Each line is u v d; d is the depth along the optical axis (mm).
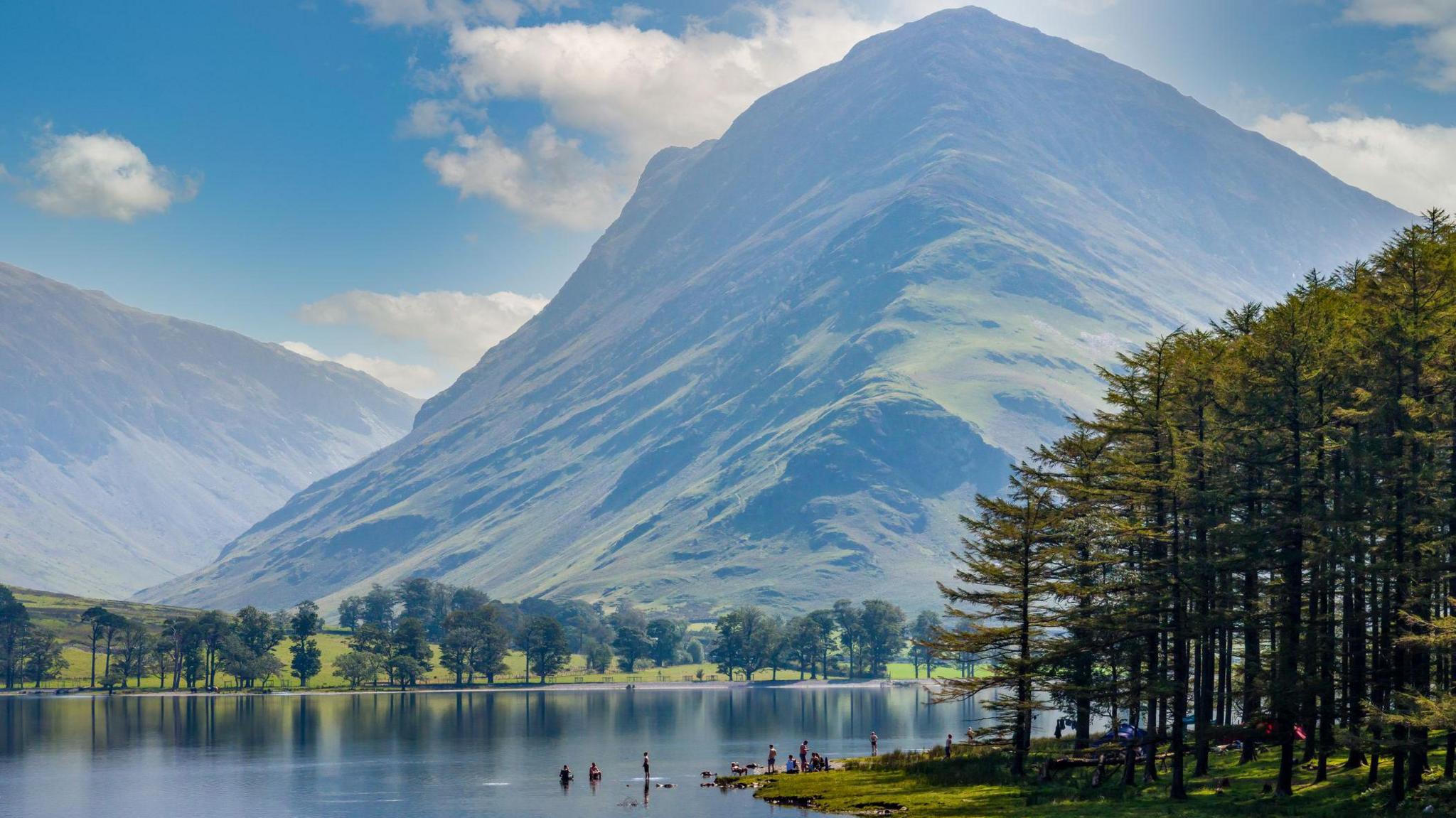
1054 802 101125
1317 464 93562
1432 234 93688
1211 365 102938
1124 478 101438
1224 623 94375
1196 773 104750
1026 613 112812
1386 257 93625
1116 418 105750
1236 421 97812
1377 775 90125
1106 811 93688
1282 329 94812
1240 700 116125
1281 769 91250
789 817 115500
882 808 110812
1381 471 87438
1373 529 86438
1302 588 91562
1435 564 83500
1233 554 94750
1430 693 87750
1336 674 94125
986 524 115812
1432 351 87875
